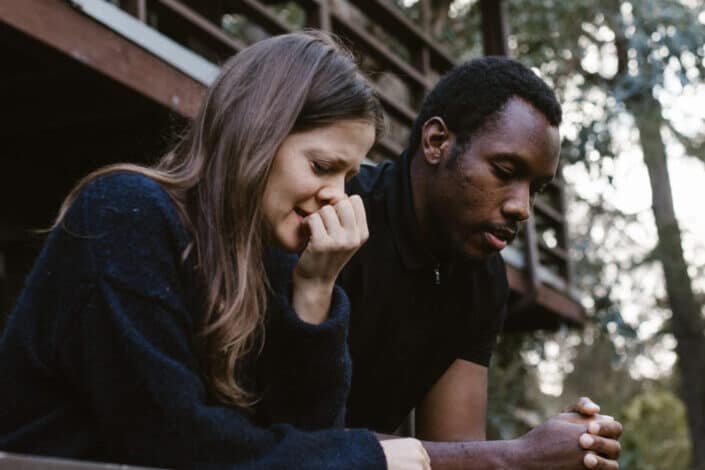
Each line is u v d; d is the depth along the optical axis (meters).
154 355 1.48
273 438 1.54
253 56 1.69
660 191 9.90
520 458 2.15
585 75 9.32
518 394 9.23
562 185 8.58
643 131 9.04
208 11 4.77
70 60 3.52
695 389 10.01
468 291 2.51
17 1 3.28
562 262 8.48
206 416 1.49
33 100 4.06
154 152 4.19
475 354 2.64
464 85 2.35
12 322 1.56
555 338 12.45
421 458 1.60
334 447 1.55
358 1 6.15
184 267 1.58
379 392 2.51
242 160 1.61
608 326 8.53
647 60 7.91
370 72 2.06
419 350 2.51
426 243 2.41
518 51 9.63
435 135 2.37
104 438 1.50
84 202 1.55
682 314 10.03
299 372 1.67
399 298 2.43
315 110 1.64
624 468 11.40
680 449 13.33
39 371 1.52
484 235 2.33
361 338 2.42
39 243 4.58
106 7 3.68
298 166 1.64
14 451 1.51
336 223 1.65
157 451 1.47
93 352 1.49
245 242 1.62
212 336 1.57
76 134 4.29
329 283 1.69
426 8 7.31
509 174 2.29
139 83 3.81
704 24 7.85
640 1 7.93
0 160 4.47
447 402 2.62
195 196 1.65
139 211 1.55
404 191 2.43
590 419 2.17
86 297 1.50
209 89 1.71
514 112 2.29
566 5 9.19
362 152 1.68
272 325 1.68
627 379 13.69
